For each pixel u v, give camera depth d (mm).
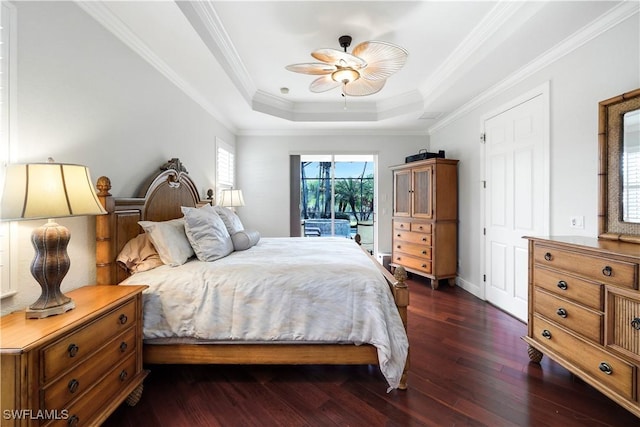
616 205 1820
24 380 986
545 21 1976
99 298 1473
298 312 1752
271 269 1888
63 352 1130
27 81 1416
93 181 1829
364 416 1550
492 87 3113
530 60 2525
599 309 1518
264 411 1594
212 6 2150
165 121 2658
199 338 1763
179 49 2324
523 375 1899
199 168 3404
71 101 1667
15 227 1366
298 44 2688
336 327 1735
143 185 2332
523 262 2773
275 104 4156
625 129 1791
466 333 2525
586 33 2061
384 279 1911
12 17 1338
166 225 2123
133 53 2199
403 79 3502
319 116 4445
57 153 1584
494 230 3195
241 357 1802
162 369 2018
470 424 1487
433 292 3703
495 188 3172
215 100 3490
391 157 5031
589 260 1579
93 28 1820
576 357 1650
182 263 2020
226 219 2725
